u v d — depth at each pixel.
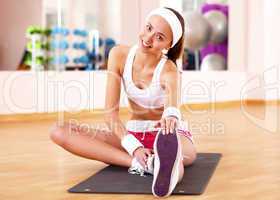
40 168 2.78
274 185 2.35
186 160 2.68
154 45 2.42
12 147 3.62
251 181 2.44
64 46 7.31
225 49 7.93
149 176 2.44
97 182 2.33
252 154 3.29
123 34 7.23
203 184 2.30
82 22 8.54
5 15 7.92
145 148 2.44
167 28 2.40
